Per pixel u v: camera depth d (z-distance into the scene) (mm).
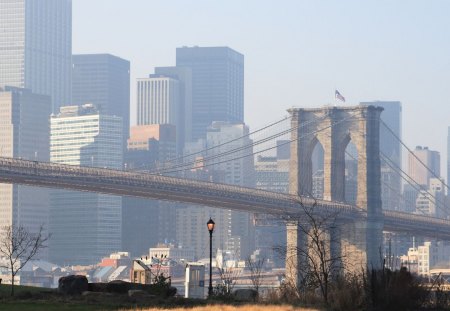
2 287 161750
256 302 143750
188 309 124375
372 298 145500
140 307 127938
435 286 157625
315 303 148625
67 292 147875
